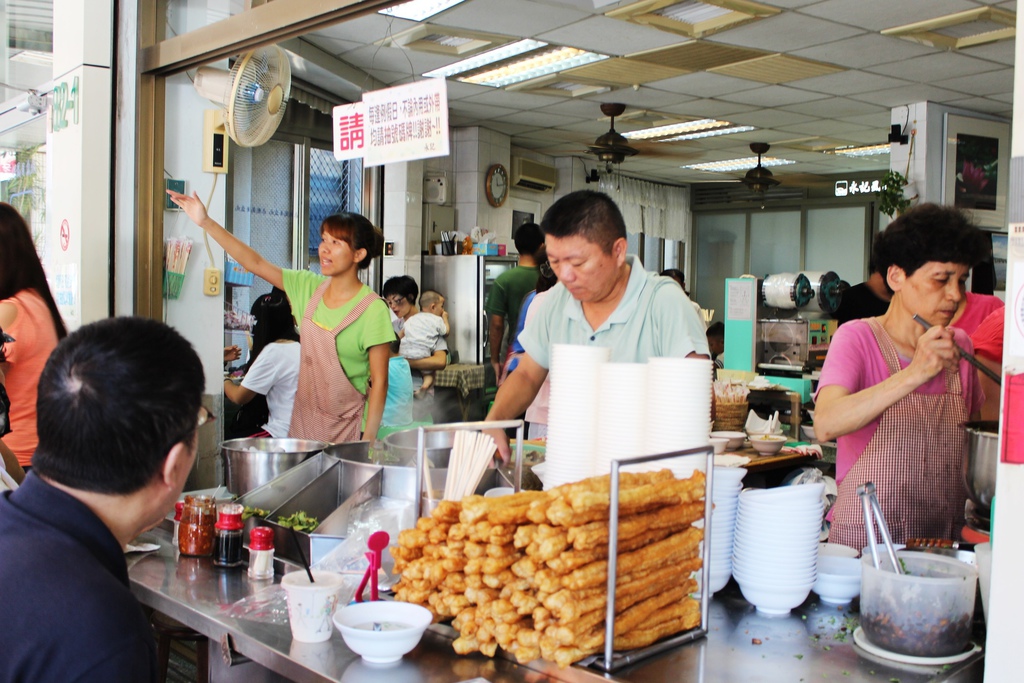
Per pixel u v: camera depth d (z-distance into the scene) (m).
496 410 2.63
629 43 5.85
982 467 1.67
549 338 2.61
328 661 1.50
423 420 6.05
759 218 13.17
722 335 7.42
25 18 4.57
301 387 3.49
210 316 3.89
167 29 3.67
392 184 8.02
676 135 9.44
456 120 8.66
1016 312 1.28
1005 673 1.30
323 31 5.54
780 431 4.58
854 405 2.03
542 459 2.53
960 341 2.23
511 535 1.41
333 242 3.33
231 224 5.69
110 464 1.13
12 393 2.83
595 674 1.37
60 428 1.13
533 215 10.41
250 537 2.01
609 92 7.38
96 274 3.63
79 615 1.06
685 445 1.67
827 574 1.74
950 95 7.36
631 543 1.42
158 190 3.62
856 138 9.47
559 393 1.87
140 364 1.14
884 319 2.29
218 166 3.84
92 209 3.62
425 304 7.30
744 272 13.35
